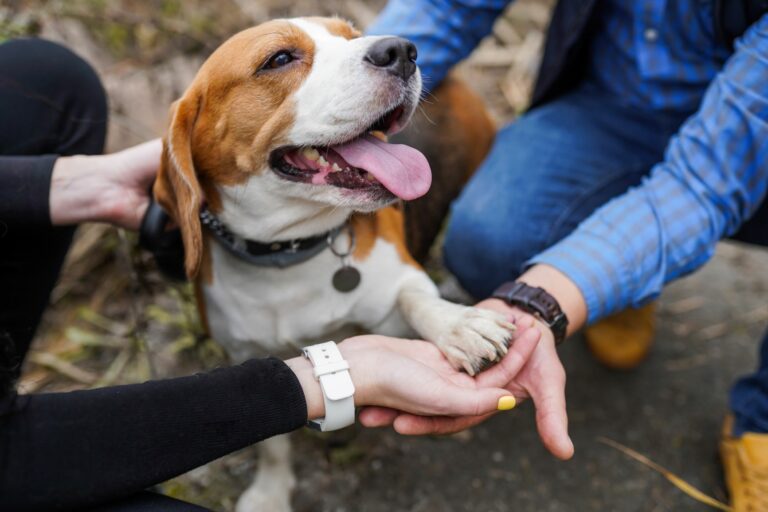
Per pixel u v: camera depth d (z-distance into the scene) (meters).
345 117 0.78
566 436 0.70
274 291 0.87
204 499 0.98
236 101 0.81
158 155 0.90
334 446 1.02
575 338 1.15
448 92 1.16
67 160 0.87
